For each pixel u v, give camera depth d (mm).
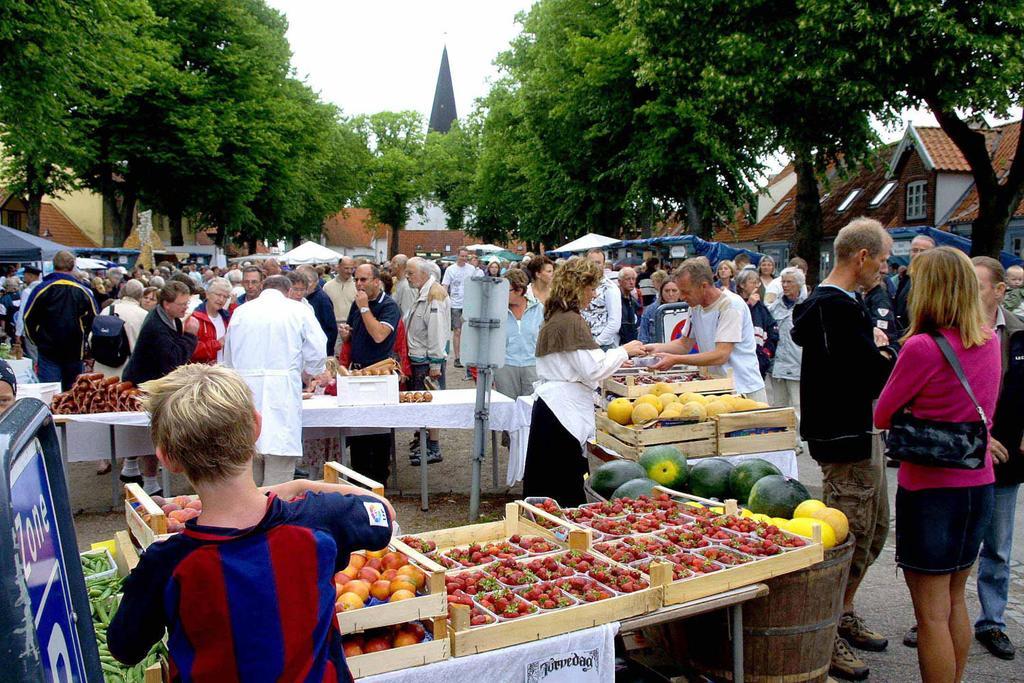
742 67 19031
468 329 6918
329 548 2049
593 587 3330
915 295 3641
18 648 1166
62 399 7121
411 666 2820
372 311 8188
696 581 3395
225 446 1994
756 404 5688
